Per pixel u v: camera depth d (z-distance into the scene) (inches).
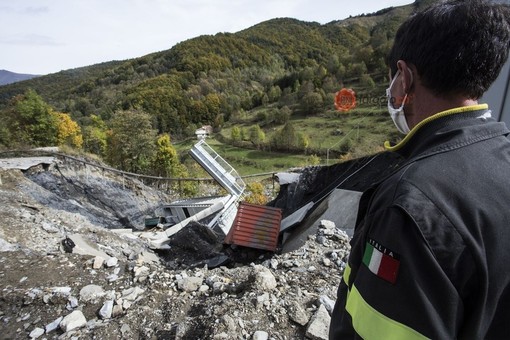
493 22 32.0
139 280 175.0
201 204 683.4
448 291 27.9
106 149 1638.8
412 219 29.4
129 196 860.0
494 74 33.5
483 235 28.6
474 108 34.2
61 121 1546.5
